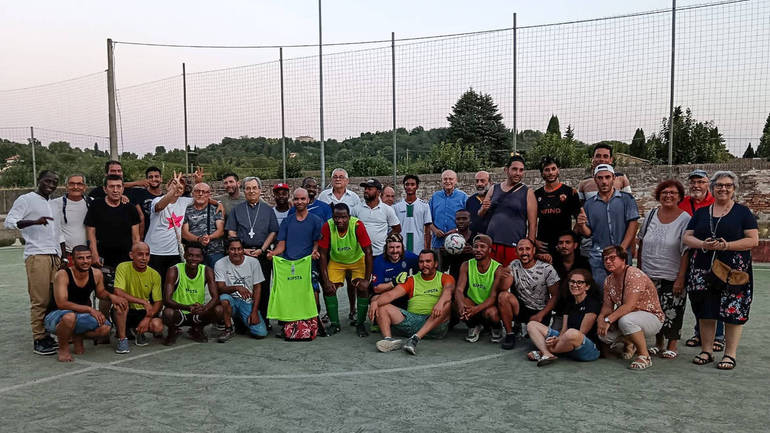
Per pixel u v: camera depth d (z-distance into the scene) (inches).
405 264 261.4
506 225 252.8
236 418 158.1
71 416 160.9
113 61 634.8
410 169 671.1
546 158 244.2
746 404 166.2
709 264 203.9
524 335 256.5
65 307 218.1
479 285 242.2
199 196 269.3
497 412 160.9
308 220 268.8
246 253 257.1
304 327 250.7
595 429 148.3
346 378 194.9
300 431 148.2
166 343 244.1
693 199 237.8
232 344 245.0
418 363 213.2
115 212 252.7
